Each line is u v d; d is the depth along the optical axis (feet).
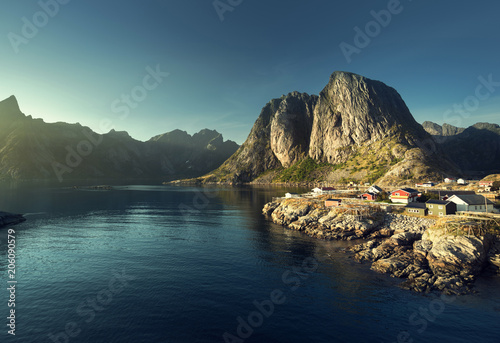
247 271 137.39
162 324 88.84
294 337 83.10
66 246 180.34
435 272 133.18
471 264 135.03
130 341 79.92
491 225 160.15
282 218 278.46
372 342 81.10
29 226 248.73
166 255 161.48
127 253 164.86
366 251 165.27
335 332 86.17
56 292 111.24
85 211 346.33
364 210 239.50
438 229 165.99
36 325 87.56
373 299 108.58
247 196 576.61
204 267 141.90
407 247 167.63
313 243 195.11
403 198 263.08
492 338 83.30
